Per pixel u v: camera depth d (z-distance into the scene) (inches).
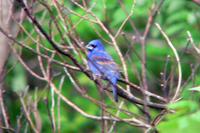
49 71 375.9
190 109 242.4
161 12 683.4
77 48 385.4
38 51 384.2
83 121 715.4
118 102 429.7
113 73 428.8
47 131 683.4
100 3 571.2
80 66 366.0
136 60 629.9
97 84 373.1
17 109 707.4
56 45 352.8
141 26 674.8
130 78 623.2
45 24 545.3
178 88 371.2
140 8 658.8
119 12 635.5
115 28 644.7
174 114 245.0
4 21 457.1
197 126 229.0
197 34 668.1
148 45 657.0
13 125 702.5
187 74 644.1
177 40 663.8
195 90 283.6
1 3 431.5
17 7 519.8
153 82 644.1
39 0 368.8
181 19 679.1
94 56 504.7
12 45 409.4
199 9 683.4
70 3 557.9
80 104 701.3
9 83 701.3
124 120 354.9
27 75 720.3
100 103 354.6
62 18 375.6
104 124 375.6
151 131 338.6
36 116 392.5
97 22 392.5
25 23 580.4
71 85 717.3
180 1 688.4
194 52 463.8
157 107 369.7
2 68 446.3
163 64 647.1
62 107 714.2
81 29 645.3
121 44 642.2
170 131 230.5
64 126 710.5
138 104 401.4
